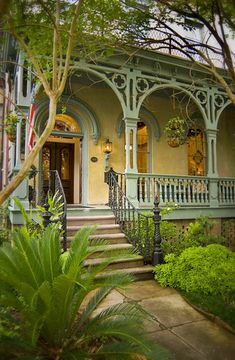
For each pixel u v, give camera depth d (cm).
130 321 273
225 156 1237
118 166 1006
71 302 298
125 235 678
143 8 653
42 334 286
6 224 825
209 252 554
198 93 946
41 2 377
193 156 1161
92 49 571
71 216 733
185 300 467
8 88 1101
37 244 332
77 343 290
